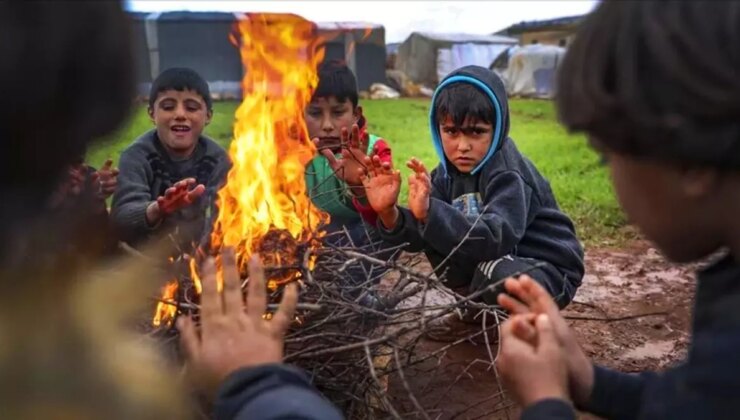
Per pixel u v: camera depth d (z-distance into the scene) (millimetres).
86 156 905
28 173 828
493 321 2539
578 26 1121
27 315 872
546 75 20391
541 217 2844
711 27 963
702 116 955
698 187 1013
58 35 812
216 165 3094
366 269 2344
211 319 1197
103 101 852
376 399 1914
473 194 2764
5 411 849
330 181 3041
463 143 2695
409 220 2496
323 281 2002
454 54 24031
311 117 3219
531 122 12742
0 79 787
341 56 21109
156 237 2453
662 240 1116
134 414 896
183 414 990
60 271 904
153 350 1280
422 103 18156
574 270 2812
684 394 1073
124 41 869
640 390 1346
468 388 2416
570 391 1351
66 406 859
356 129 2531
